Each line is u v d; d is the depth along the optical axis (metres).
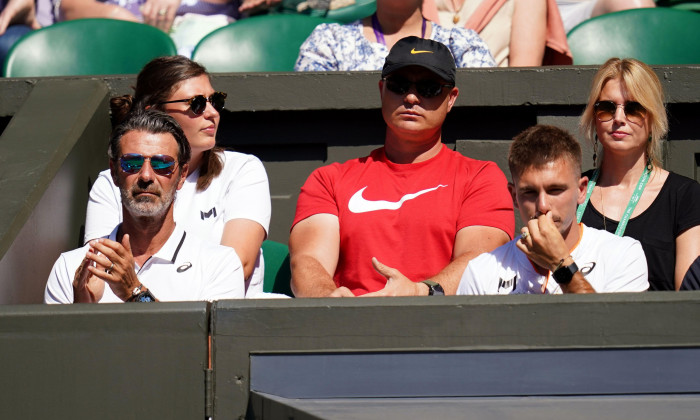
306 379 11.14
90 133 18.05
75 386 11.22
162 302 11.38
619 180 16.50
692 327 10.97
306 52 20.80
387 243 16.14
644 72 16.28
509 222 16.33
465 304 11.10
